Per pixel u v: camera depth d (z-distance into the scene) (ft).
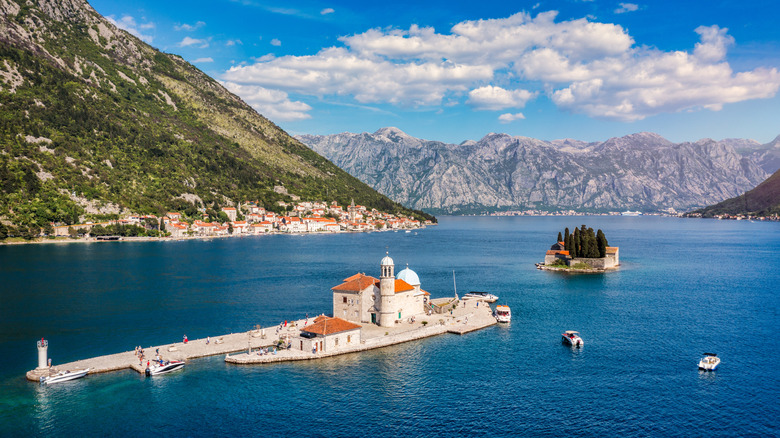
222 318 463.42
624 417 271.90
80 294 561.84
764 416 272.10
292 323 428.56
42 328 426.51
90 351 366.63
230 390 299.38
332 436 251.19
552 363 351.05
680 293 606.14
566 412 277.44
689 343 396.78
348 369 333.83
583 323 458.91
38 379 310.24
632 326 448.65
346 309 447.42
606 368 342.03
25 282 625.41
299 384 308.81
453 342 396.57
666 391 304.50
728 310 511.81
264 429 256.93
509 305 538.47
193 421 263.70
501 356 364.38
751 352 374.02
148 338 399.65
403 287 446.19
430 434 253.85
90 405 279.90
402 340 393.50
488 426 262.06
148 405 280.31
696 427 261.03
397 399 290.97
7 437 245.65
